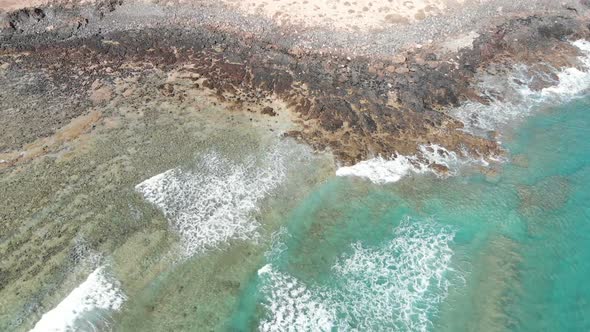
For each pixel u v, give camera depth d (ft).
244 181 87.97
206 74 109.70
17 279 72.28
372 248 79.20
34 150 92.58
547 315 70.59
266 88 106.63
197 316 69.00
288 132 97.40
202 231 79.82
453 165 92.79
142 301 70.23
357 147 94.43
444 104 104.12
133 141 94.63
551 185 89.56
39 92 105.29
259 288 73.05
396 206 85.71
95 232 78.74
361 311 70.90
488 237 81.15
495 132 99.14
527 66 113.91
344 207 85.15
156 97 104.58
